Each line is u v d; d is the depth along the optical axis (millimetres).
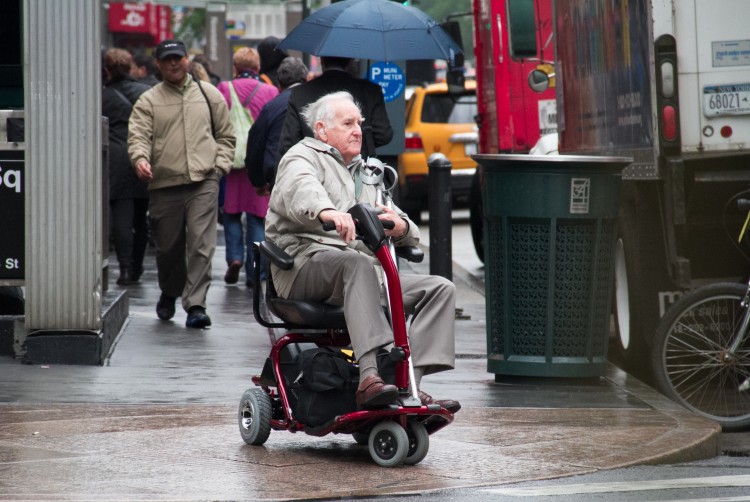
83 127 24922
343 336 18531
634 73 27828
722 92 26344
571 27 34125
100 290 25266
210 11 107438
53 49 24844
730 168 26891
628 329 28938
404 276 18156
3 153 25062
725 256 27688
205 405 21344
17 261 25234
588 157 23953
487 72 47125
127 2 106438
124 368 24875
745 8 26234
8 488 15688
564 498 15984
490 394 23359
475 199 47844
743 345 22969
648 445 18891
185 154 30500
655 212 28203
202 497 15375
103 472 16625
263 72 41031
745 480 17391
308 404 17797
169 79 30625
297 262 18062
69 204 24953
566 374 24266
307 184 17891
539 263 24328
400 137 35281
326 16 27109
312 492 15789
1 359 25453
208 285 30781
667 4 26234
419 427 17484
